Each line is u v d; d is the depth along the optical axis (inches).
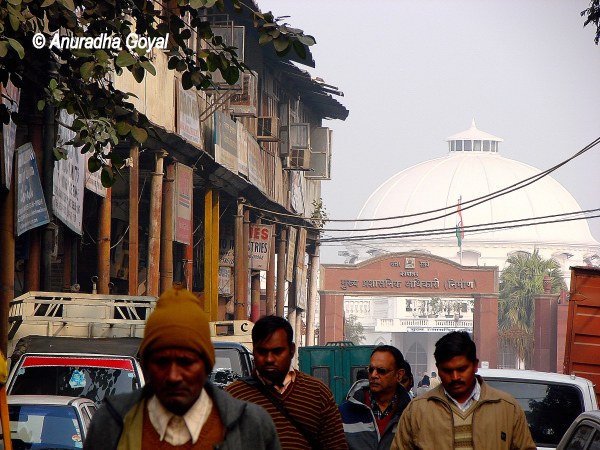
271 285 1872.5
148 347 181.0
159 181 1176.8
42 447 446.6
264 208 1830.7
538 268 4719.5
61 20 530.6
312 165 2154.3
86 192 1103.0
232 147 1469.0
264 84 1829.5
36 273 876.0
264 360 307.6
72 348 548.4
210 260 1419.8
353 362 1210.6
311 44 518.3
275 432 192.1
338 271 3376.0
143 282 1396.4
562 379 514.3
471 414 313.4
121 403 187.2
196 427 184.7
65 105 549.0
